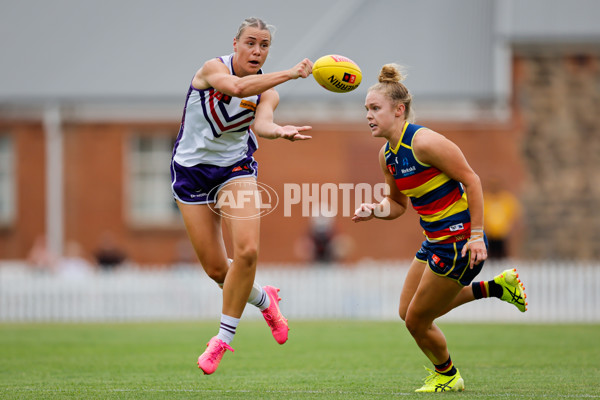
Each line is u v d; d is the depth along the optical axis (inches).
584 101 2807.6
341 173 2763.3
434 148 767.7
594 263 2620.6
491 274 2026.3
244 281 791.1
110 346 1421.0
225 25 3061.0
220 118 786.8
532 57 2822.3
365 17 2989.7
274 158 2773.1
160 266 2851.9
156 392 850.8
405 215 2706.7
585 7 2864.2
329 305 2074.3
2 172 2918.3
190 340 1521.9
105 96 2847.0
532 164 2790.4
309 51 2851.9
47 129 2854.3
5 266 2728.8
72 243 2854.3
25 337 1596.9
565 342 1412.4
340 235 2694.4
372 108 794.8
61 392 853.2
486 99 2775.6
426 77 2827.3
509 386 882.8
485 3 3038.9
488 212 2507.4
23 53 2997.0
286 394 828.0
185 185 812.0
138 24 3090.6
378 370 1061.8
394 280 2058.3
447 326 1776.6
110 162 2861.7
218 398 801.6
